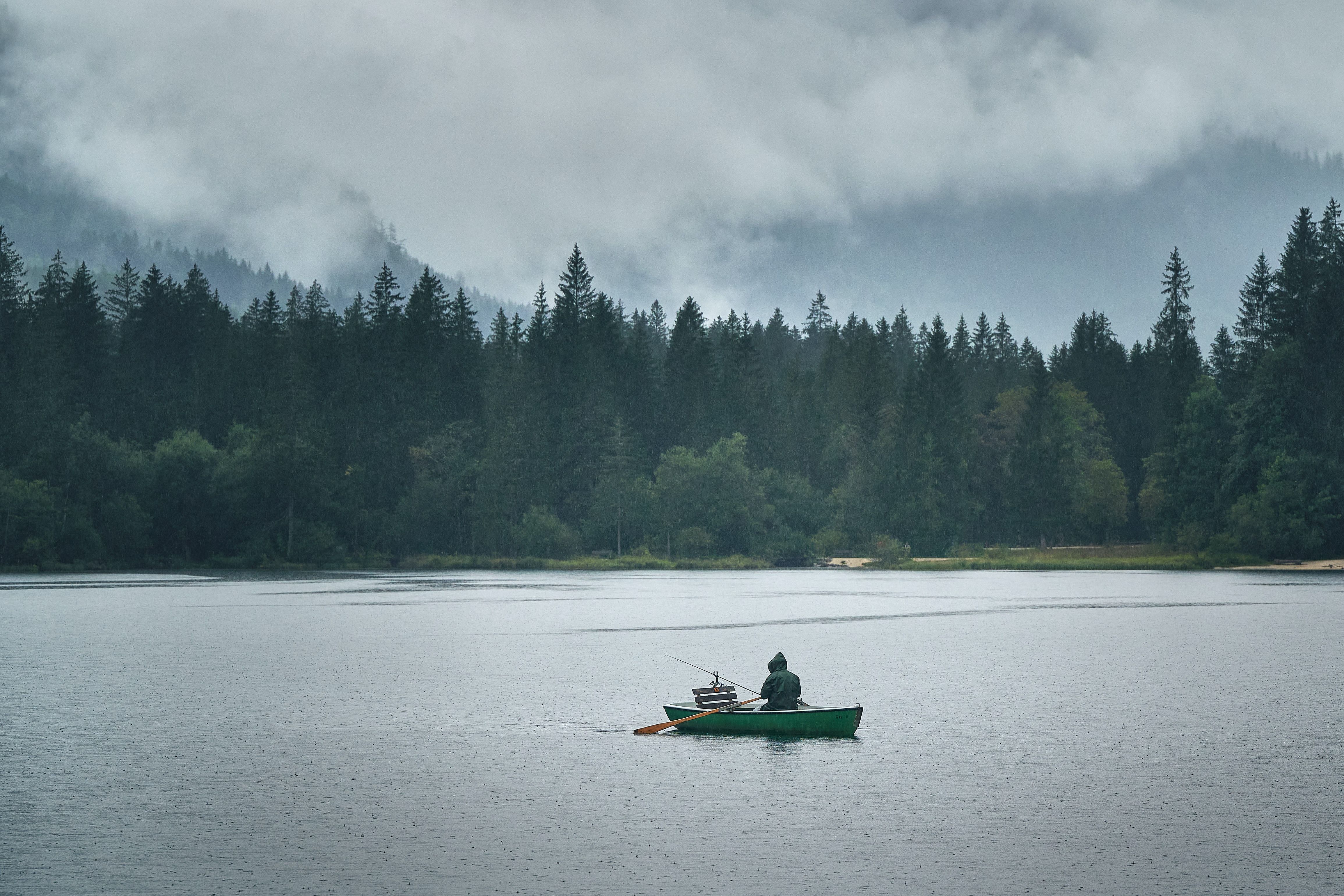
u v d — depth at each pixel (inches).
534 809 893.8
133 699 1444.4
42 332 6141.7
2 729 1235.2
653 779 989.2
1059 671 1696.6
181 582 4424.2
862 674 1667.1
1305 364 5123.0
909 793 938.1
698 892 701.9
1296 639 2167.8
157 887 714.2
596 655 1935.3
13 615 2810.0
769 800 917.2
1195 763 1046.4
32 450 5344.5
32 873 740.7
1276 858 765.9
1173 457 5767.7
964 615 2797.7
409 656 1915.6
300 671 1726.1
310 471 5674.2
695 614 2849.4
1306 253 5802.2
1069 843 799.7
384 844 804.6
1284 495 4948.3
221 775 1015.0
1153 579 4552.2
